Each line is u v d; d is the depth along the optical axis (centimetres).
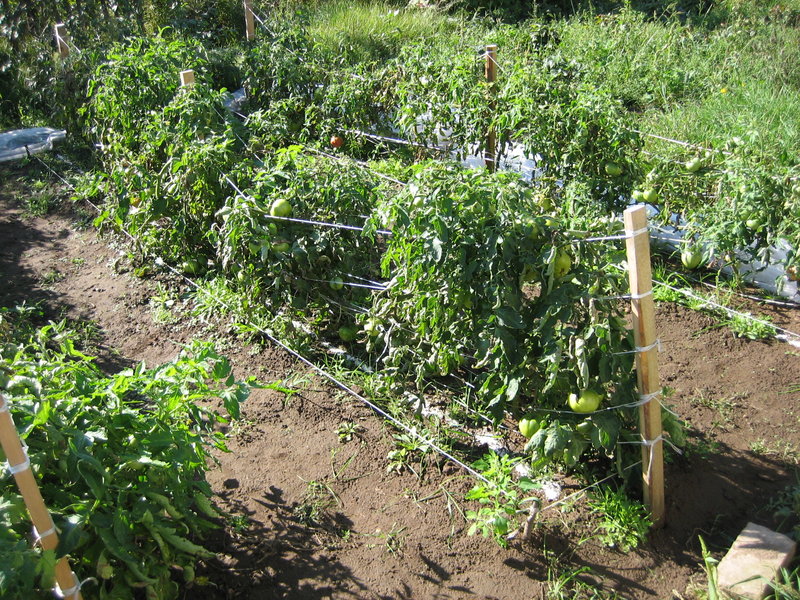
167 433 295
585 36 1020
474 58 713
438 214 342
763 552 325
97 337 518
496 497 342
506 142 645
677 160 606
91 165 784
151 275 591
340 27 1068
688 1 1248
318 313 505
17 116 931
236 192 516
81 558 283
